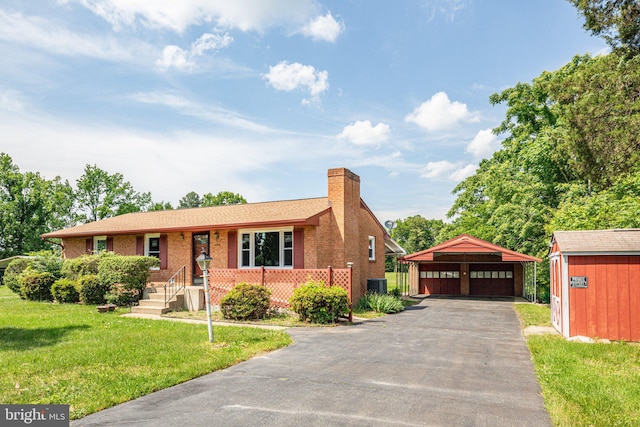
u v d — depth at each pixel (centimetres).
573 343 993
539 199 2542
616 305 1054
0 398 581
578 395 599
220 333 1068
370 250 2181
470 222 3691
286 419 509
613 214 1697
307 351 911
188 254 1914
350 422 498
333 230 1781
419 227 6656
